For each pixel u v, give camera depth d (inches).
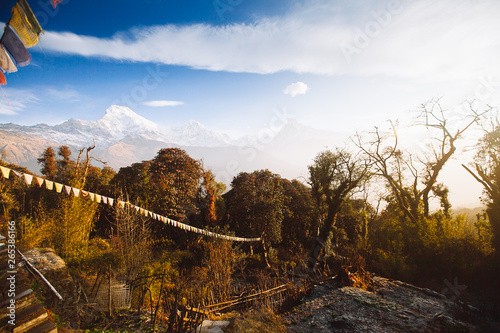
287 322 318.3
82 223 400.2
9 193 394.9
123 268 353.1
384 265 550.6
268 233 787.4
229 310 350.6
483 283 430.6
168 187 761.6
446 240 532.7
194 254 637.3
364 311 334.3
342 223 1088.2
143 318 251.0
